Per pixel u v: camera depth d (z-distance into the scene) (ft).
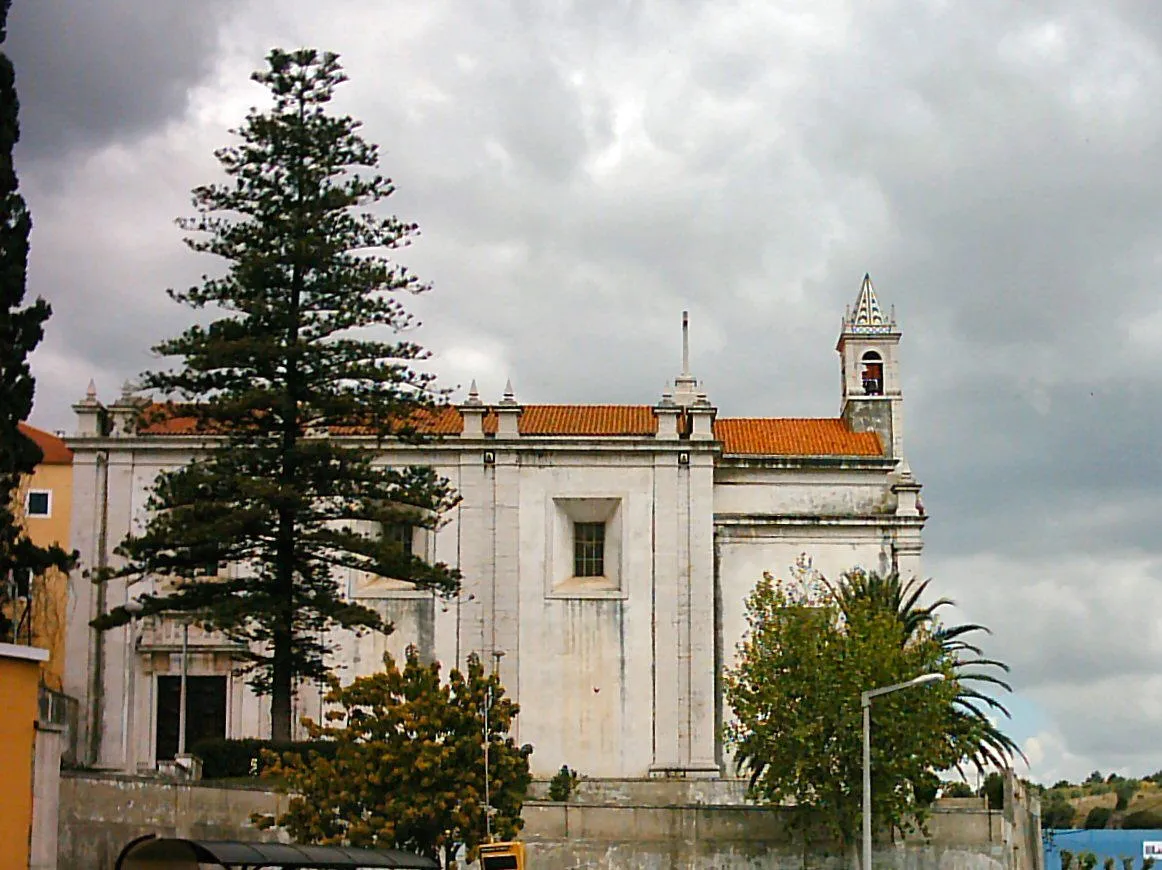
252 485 194.29
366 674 251.39
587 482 258.16
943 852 200.75
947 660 209.46
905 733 201.05
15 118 176.04
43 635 249.55
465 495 256.93
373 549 201.87
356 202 208.13
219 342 200.44
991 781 252.42
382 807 169.99
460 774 172.04
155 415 204.95
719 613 260.62
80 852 170.30
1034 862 236.63
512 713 181.16
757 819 199.52
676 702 252.62
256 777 194.59
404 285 207.72
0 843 107.65
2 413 173.37
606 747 251.60
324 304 206.80
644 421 269.85
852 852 199.41
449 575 207.72
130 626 251.39
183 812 177.88
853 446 276.62
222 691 250.37
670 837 197.77
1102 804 515.09
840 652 204.74
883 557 262.88
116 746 248.73
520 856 152.97
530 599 255.09
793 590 243.60
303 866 112.68
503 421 260.62
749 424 286.05
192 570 203.41
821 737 199.62
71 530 253.85
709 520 257.96
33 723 111.04
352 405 204.33
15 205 176.04
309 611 205.77
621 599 255.29
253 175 207.21
